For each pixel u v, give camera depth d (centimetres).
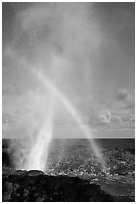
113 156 3875
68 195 1680
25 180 1823
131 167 3391
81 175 3061
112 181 2750
